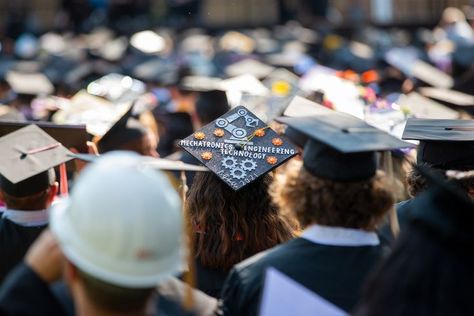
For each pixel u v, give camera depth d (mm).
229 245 5840
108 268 3648
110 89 16734
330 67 21734
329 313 4215
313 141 4891
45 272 3965
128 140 9234
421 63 18719
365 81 17078
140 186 3682
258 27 34375
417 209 3896
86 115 10320
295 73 20266
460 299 3760
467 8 32469
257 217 5883
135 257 3652
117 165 3717
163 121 14070
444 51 24484
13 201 5844
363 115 9430
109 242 3643
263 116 9695
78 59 23281
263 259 4793
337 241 4770
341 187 4777
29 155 6062
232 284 4797
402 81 17094
